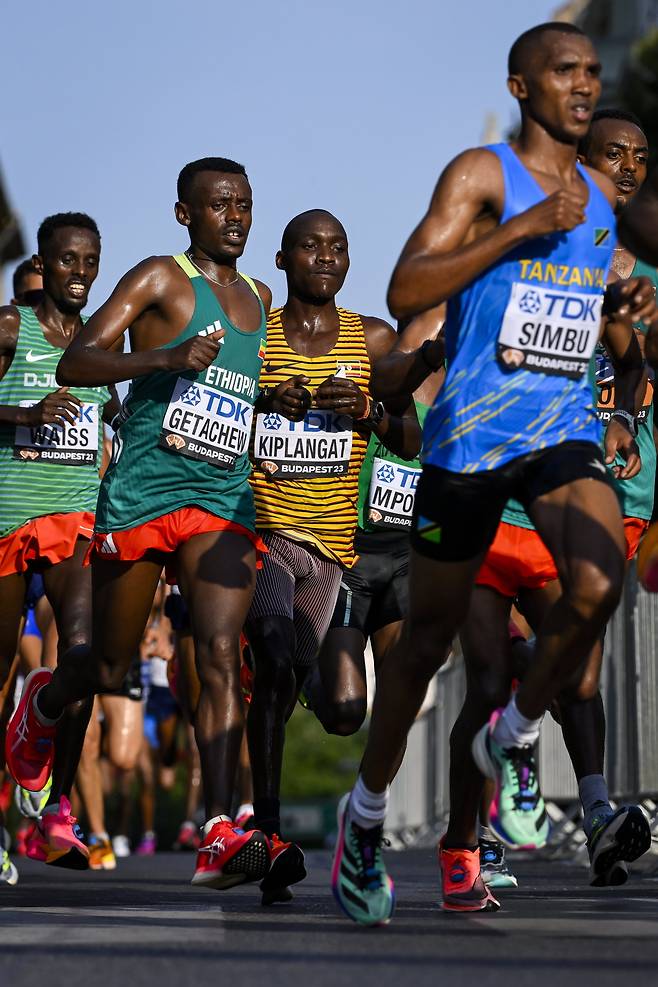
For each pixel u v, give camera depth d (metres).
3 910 17.97
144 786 50.12
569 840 37.59
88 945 13.27
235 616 18.83
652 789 31.30
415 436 22.52
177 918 16.52
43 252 24.59
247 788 33.28
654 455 22.64
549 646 13.99
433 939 13.87
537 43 14.77
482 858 23.73
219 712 18.58
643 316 15.27
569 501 14.12
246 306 19.75
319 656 24.39
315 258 22.31
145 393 19.17
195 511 19.00
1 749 26.12
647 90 80.12
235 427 19.28
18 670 36.25
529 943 13.45
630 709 32.81
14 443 23.94
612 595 13.77
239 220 19.69
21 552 23.95
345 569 22.80
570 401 14.60
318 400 21.09
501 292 14.45
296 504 22.17
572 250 14.58
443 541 14.51
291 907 18.91
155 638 39.12
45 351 24.45
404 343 21.80
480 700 17.92
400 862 37.41
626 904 18.95
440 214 14.35
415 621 14.84
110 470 19.47
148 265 19.36
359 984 10.77
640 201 15.86
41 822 24.25
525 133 14.98
